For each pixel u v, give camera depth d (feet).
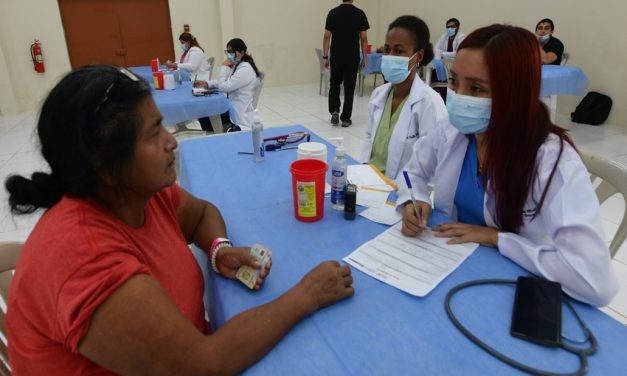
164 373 1.97
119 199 2.42
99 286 1.90
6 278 3.29
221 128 11.64
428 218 4.00
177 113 10.58
